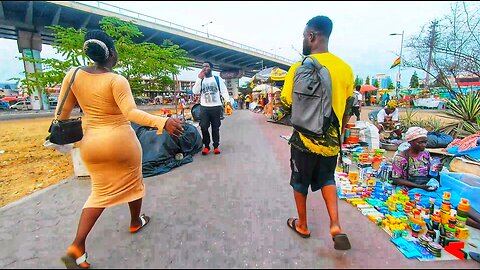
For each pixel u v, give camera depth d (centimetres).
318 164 218
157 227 252
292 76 208
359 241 223
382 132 627
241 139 733
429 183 313
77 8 2483
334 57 206
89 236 237
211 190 343
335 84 198
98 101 199
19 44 2706
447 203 222
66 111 210
